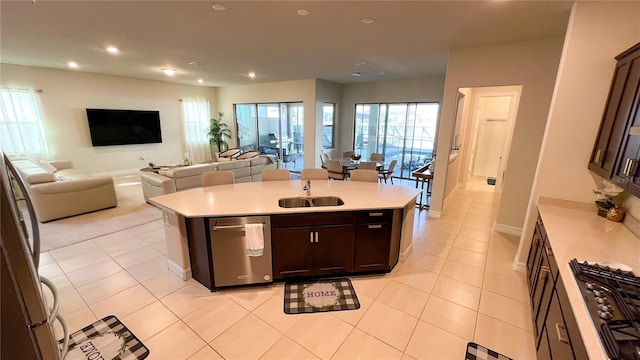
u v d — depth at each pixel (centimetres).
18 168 485
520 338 218
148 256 339
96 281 288
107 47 423
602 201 248
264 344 212
